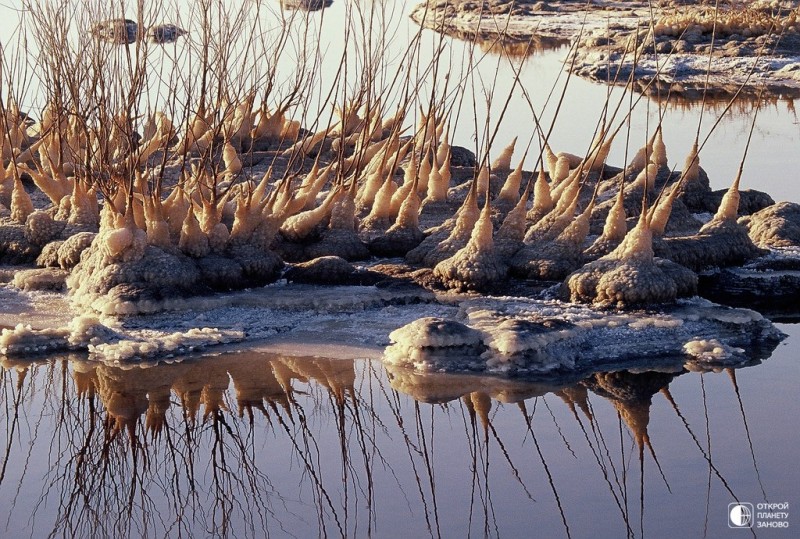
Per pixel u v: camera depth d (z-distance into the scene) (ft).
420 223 51.57
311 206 47.29
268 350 37.42
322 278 43.16
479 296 41.32
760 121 87.81
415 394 34.30
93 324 38.24
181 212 43.70
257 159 62.18
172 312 40.14
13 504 28.14
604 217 50.49
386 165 53.98
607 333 37.81
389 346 37.01
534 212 48.16
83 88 48.67
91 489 28.91
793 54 114.62
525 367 35.63
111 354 36.94
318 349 37.42
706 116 90.43
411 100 55.67
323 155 64.39
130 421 32.81
